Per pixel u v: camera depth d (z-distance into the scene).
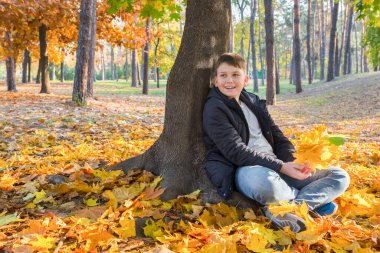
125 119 8.80
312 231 2.32
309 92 24.42
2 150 5.13
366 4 6.06
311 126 9.77
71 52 21.59
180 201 2.81
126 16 16.84
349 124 9.80
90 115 8.82
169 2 5.25
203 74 3.15
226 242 2.08
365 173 3.91
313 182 2.74
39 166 4.01
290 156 2.99
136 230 2.41
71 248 2.11
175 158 3.11
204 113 2.84
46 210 2.72
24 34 17.08
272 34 17.28
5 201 2.88
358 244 2.23
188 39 3.18
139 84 40.31
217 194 2.87
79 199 2.97
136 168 3.38
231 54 2.85
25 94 14.91
